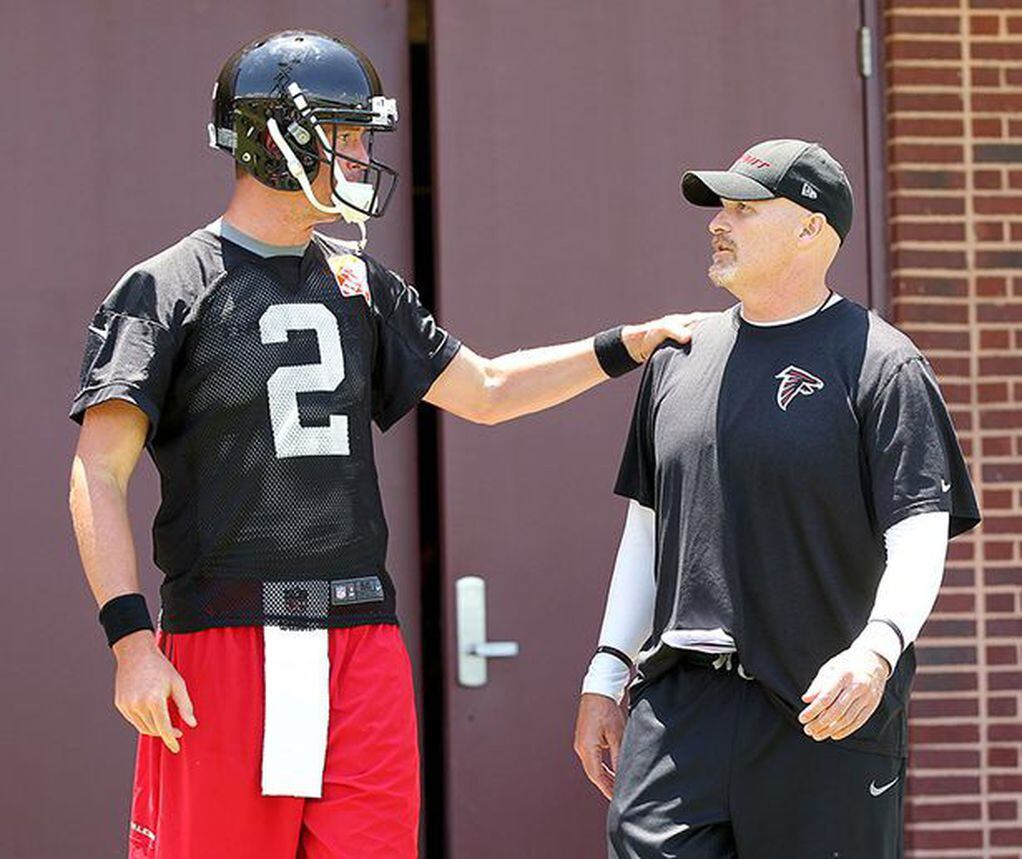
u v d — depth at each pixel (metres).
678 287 21.70
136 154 20.98
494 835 21.05
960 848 21.73
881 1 22.36
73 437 20.73
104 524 13.01
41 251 20.78
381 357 14.57
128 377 13.12
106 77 20.97
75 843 20.50
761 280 14.49
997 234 22.27
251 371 13.44
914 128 22.19
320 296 13.83
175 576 13.55
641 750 14.38
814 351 14.30
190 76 21.11
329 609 13.43
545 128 21.61
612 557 21.34
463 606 21.05
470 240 21.41
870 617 13.74
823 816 13.99
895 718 14.25
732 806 14.04
